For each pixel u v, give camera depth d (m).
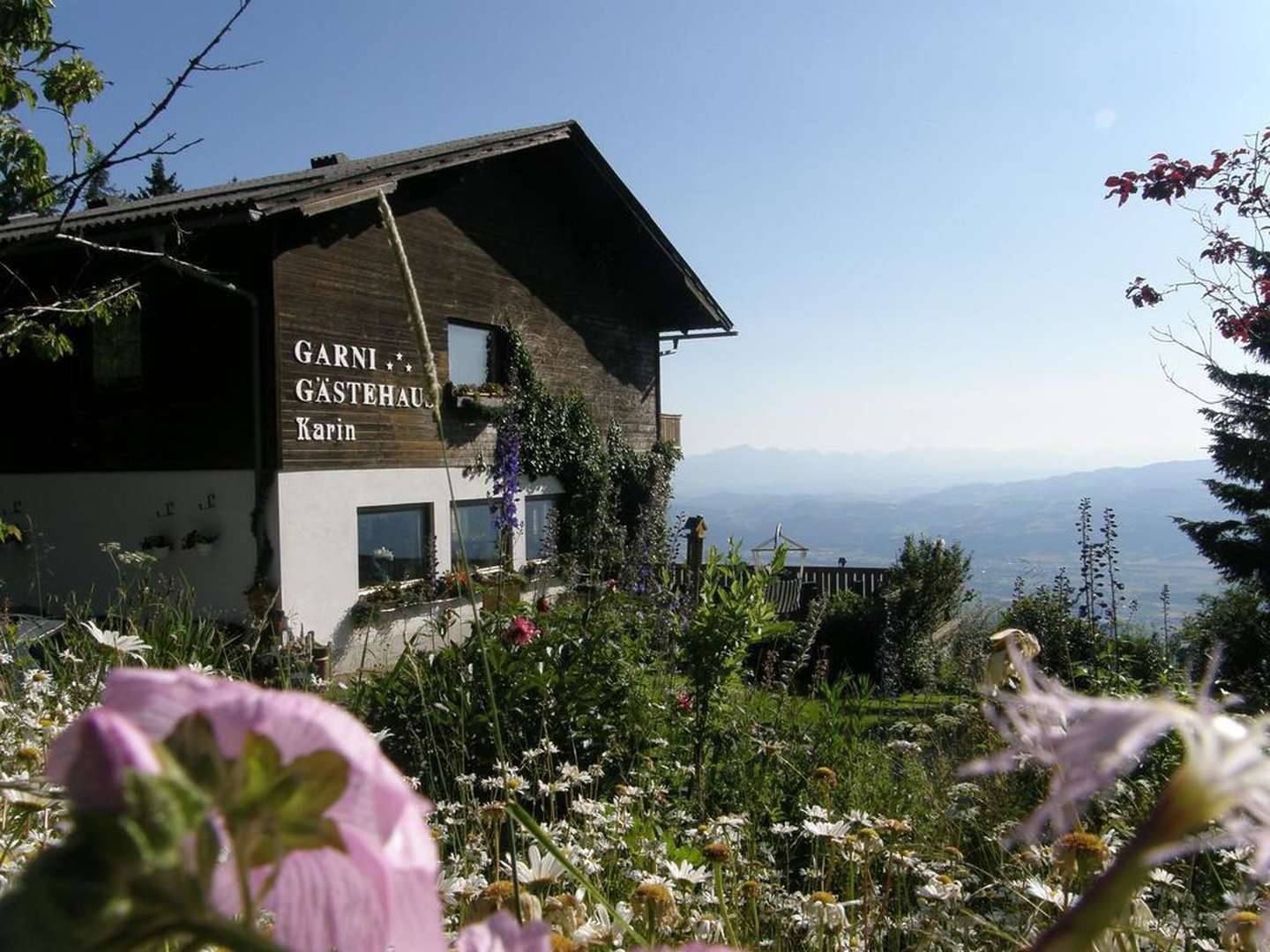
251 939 0.26
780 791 4.13
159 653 3.25
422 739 4.17
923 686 10.23
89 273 9.98
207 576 9.58
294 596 9.36
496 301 12.55
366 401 10.34
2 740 2.40
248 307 9.36
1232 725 0.31
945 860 2.42
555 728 4.61
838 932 2.00
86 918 0.24
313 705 0.30
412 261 11.16
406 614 9.86
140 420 10.05
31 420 10.83
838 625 11.59
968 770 0.39
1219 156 7.45
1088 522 6.29
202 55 3.77
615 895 2.37
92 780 0.25
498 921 0.38
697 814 3.79
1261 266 7.70
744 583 5.46
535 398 12.84
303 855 0.29
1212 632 7.99
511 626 5.12
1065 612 7.05
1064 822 0.32
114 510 10.24
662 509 14.28
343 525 9.95
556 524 12.29
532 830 1.11
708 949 0.44
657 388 16.41
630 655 5.41
